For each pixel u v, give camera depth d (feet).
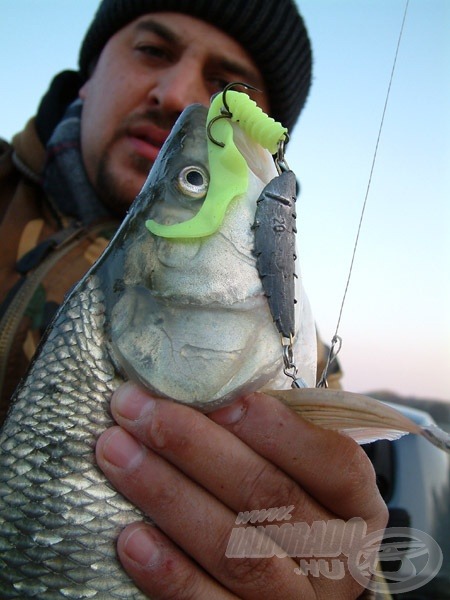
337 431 0.51
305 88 1.34
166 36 1.06
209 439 0.49
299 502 0.51
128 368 0.51
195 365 0.50
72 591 0.49
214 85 1.11
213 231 0.50
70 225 1.02
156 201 0.54
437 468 1.14
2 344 0.86
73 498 0.50
